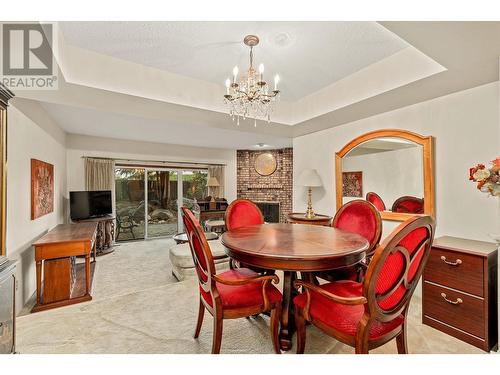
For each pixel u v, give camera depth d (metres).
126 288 3.23
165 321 2.03
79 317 2.10
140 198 6.23
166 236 6.55
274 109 3.43
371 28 1.91
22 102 2.71
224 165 7.22
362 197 3.18
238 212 2.71
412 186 2.64
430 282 1.96
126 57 2.40
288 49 2.22
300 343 1.50
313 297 1.45
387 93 2.37
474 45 1.51
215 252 3.25
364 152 3.16
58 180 4.41
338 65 2.52
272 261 1.42
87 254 2.88
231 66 2.57
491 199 2.12
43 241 2.73
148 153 6.15
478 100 2.18
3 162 1.46
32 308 2.64
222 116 3.19
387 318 1.18
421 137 2.55
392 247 1.04
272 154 7.28
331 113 3.00
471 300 1.73
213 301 1.43
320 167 3.88
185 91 2.81
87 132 5.05
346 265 1.45
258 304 1.50
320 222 3.34
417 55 2.08
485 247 1.87
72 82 2.19
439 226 2.44
